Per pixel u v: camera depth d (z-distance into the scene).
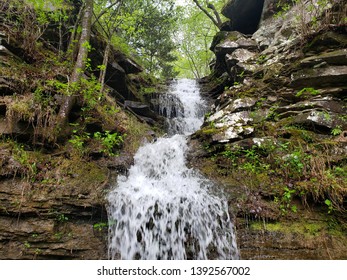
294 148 4.65
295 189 4.05
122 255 3.86
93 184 4.30
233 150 4.98
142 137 6.58
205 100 10.27
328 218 3.78
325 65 5.39
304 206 3.93
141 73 10.95
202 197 4.25
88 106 5.66
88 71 7.61
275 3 8.81
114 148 5.46
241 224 3.88
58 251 3.60
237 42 8.67
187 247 3.93
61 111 5.05
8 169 3.94
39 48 6.30
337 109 4.96
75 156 4.71
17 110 4.41
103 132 5.55
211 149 5.30
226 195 4.22
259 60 7.23
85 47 6.04
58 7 6.54
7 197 3.72
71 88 5.25
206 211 4.11
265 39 8.39
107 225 3.96
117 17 7.45
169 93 10.65
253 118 5.65
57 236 3.67
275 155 4.65
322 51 5.75
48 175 4.18
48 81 5.20
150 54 13.91
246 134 5.22
